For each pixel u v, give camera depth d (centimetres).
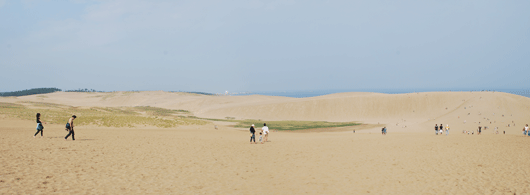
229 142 2555
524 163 1422
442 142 2381
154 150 1770
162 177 1088
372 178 1150
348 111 12612
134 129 4256
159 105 18400
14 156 1287
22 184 880
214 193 915
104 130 3609
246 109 13750
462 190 976
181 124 5534
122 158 1426
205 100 18662
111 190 886
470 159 1538
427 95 12581
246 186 1016
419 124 7969
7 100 12281
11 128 3234
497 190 973
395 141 2550
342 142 2556
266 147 2177
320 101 13662
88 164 1234
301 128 6888
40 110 6231
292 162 1511
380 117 11694
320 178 1154
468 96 11769
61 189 862
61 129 3453
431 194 934
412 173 1230
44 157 1316
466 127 7106
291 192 952
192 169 1259
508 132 5934
